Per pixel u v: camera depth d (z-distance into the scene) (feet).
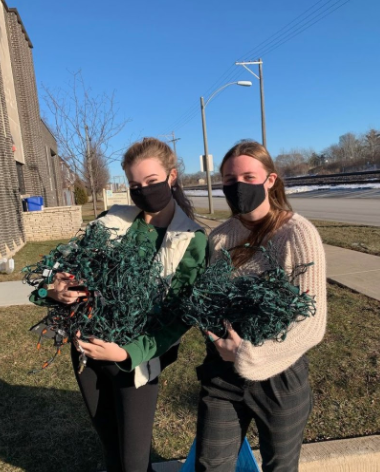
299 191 114.52
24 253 31.53
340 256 24.36
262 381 5.17
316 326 4.83
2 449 8.39
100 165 72.54
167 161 6.03
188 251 5.77
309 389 5.48
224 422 5.38
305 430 8.55
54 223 40.73
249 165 5.55
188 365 11.56
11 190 33.24
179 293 5.56
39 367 11.72
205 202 107.55
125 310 4.94
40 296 5.10
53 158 83.71
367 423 8.66
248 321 4.76
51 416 9.45
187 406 9.64
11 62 45.14
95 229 5.35
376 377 10.38
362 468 7.69
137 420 5.75
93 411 6.17
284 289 4.70
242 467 6.69
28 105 50.88
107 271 4.93
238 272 5.53
